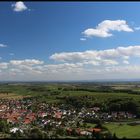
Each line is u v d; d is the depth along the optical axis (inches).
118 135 7372.1
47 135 7209.6
